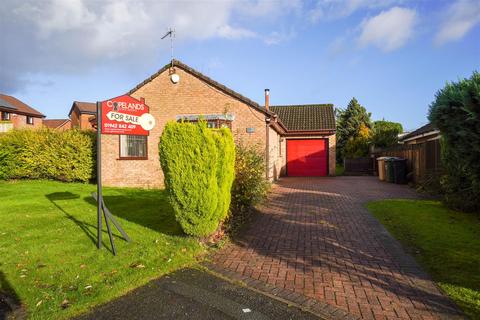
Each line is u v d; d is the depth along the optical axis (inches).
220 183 233.8
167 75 543.5
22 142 576.7
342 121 1428.4
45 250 212.8
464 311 140.3
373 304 148.3
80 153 550.9
